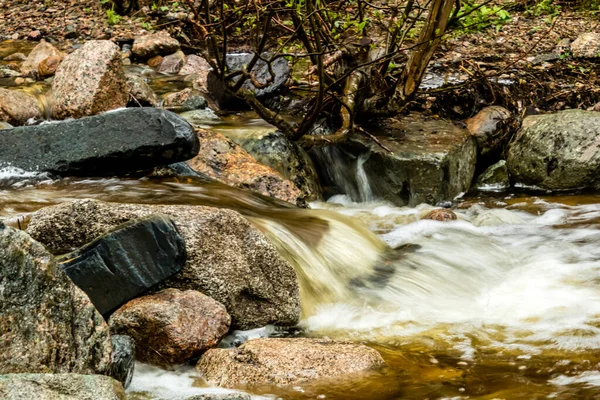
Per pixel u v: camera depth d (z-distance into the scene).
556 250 5.87
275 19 7.03
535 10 10.75
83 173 5.94
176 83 8.97
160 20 10.95
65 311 3.37
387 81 7.72
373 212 6.81
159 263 4.21
